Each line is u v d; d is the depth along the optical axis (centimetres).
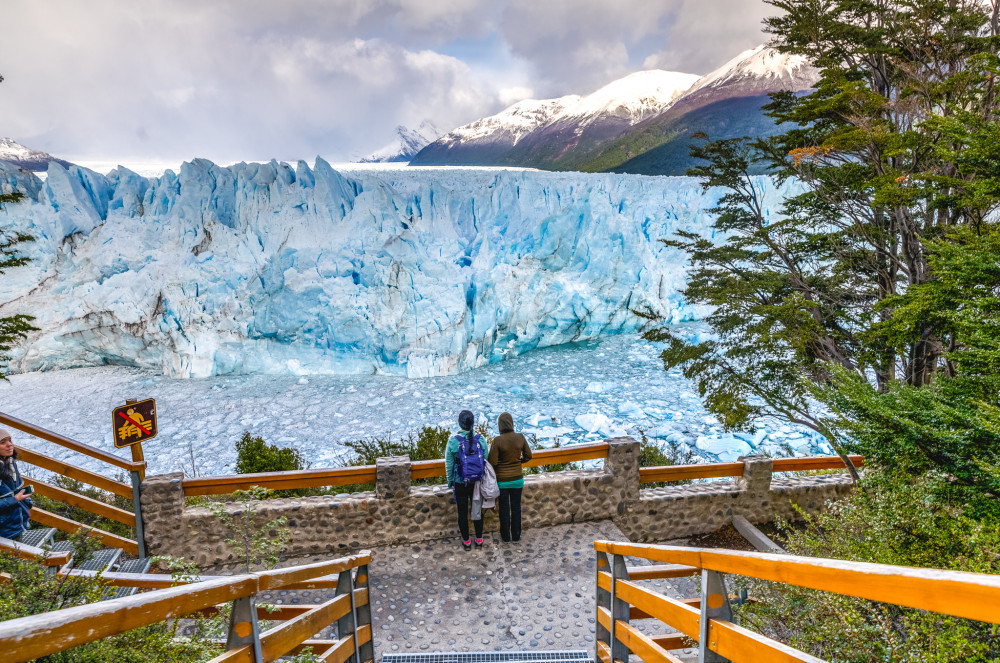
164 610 117
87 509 510
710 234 2786
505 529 548
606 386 2139
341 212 2669
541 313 2645
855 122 798
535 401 2062
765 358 882
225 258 2503
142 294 2386
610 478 584
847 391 392
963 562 291
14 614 209
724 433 1644
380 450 976
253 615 157
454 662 378
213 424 1906
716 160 1061
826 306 897
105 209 2720
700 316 2862
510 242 2747
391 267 2359
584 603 468
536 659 375
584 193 2636
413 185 3103
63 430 1836
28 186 2578
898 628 257
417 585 493
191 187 2597
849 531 366
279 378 2364
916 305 504
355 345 2392
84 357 2542
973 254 409
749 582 365
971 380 369
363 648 310
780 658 124
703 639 163
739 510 610
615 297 2680
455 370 2395
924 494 323
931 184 742
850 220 962
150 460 1653
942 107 720
